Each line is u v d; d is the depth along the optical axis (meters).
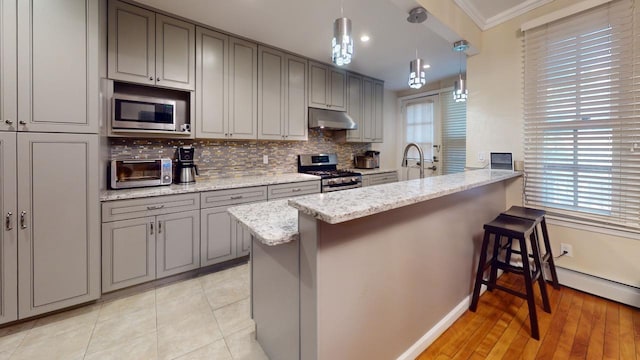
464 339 1.70
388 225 1.34
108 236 2.08
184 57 2.59
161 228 2.32
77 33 1.86
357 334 1.22
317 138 4.25
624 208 2.00
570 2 2.19
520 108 2.50
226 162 3.28
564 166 2.28
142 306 2.07
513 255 2.61
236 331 1.79
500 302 2.10
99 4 2.01
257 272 1.59
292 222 1.31
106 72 2.23
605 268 2.13
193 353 1.59
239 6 2.35
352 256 1.17
